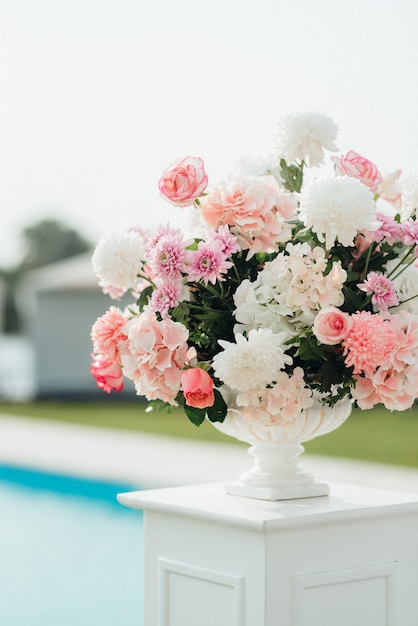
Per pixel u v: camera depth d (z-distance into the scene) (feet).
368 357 6.37
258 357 6.33
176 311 6.95
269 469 7.64
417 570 7.53
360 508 7.09
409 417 49.57
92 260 7.23
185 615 7.37
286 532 6.82
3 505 27.27
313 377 6.95
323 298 6.61
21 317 113.19
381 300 6.74
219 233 6.83
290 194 7.32
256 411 6.74
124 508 26.22
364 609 7.25
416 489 24.18
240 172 7.82
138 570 19.07
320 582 6.97
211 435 43.11
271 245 6.93
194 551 7.27
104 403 64.44
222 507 7.14
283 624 6.82
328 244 6.69
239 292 6.84
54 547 21.49
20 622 15.61
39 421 51.85
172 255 6.75
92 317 69.87
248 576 6.85
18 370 77.82
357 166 7.19
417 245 7.03
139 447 35.55
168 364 6.70
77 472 29.94
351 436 43.27
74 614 16.01
